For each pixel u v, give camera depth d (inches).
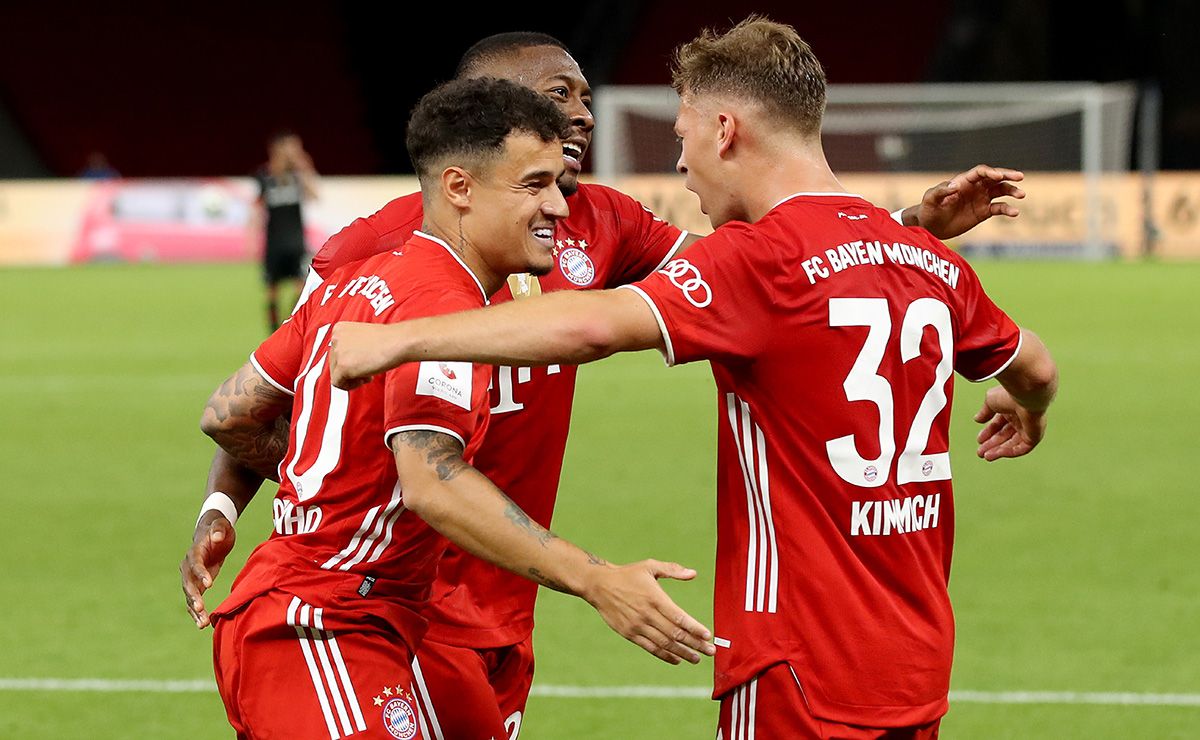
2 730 581.9
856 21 4407.0
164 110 4500.5
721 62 361.1
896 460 351.9
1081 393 1482.5
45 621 737.6
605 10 4534.9
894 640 349.1
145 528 942.4
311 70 4559.5
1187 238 3336.6
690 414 1403.8
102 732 581.3
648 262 489.4
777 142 359.6
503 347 319.3
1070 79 4232.3
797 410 345.7
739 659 355.9
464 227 356.8
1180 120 4060.0
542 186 354.6
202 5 4512.8
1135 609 749.3
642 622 316.2
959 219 449.1
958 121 3555.6
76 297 2581.2
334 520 350.9
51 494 1045.2
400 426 328.2
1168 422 1316.4
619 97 3353.8
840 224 351.6
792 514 348.5
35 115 4446.4
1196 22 4025.6
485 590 424.2
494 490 323.6
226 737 576.7
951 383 366.9
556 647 694.5
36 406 1437.0
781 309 340.2
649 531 918.4
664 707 611.5
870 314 346.0
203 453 1200.2
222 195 3506.4
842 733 345.7
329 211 3319.4
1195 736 573.9
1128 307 2276.1
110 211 3467.0
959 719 594.2
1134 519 951.6
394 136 4601.4
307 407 358.3
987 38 4288.9
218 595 786.2
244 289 2753.4
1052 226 3346.5
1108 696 621.3
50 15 4446.4
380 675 351.9
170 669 661.9
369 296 356.2
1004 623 727.1
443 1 4564.5
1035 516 962.7
